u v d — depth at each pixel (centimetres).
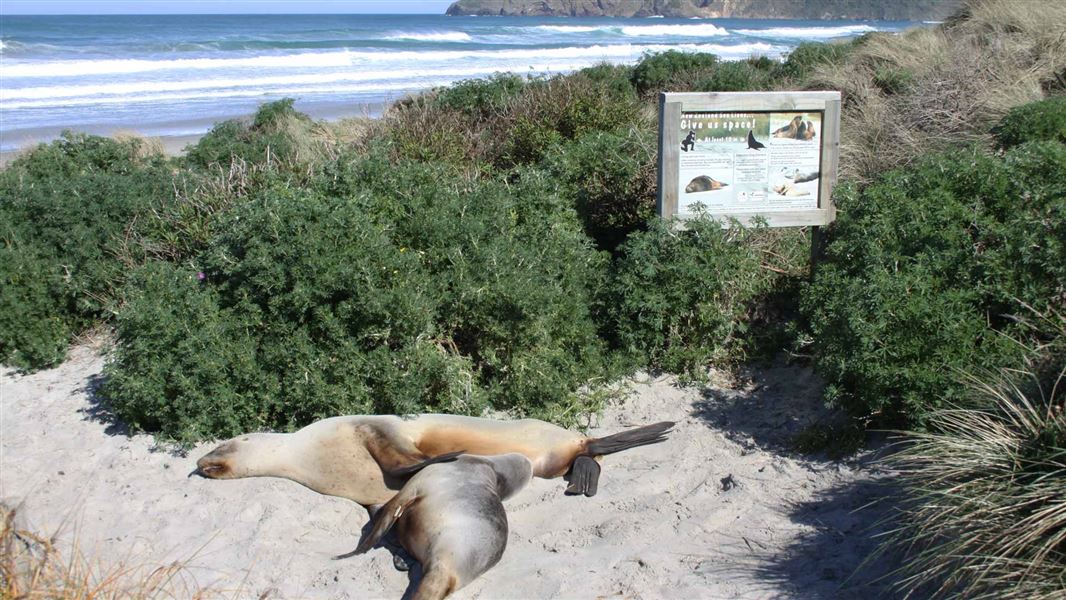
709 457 549
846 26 10081
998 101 927
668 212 681
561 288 654
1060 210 531
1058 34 1069
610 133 1015
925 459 441
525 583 425
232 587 428
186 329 575
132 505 506
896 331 511
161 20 10756
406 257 607
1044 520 350
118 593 399
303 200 631
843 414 572
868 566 415
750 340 669
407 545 436
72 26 7600
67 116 2281
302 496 516
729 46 5397
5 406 649
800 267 746
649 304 639
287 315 591
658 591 413
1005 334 504
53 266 749
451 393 579
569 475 541
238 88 2925
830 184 688
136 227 798
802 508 479
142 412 586
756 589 411
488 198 707
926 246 563
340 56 3969
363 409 558
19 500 511
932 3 14125
